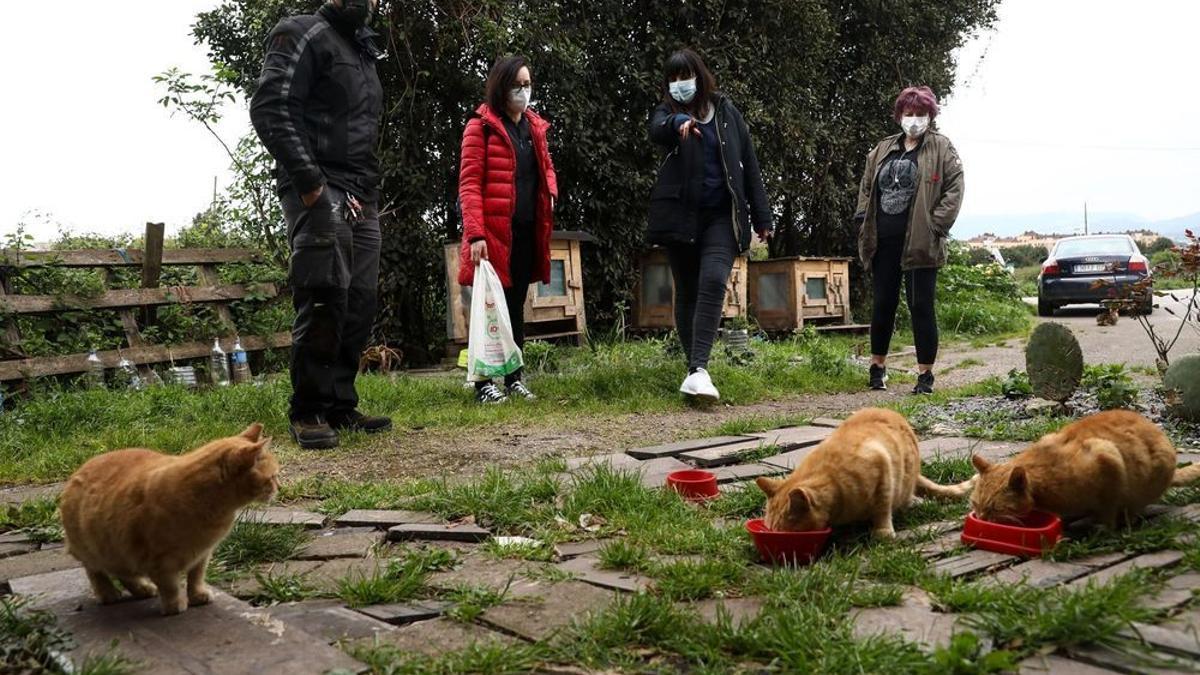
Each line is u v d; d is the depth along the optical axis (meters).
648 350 9.44
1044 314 19.12
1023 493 2.99
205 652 2.22
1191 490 3.52
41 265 7.53
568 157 11.02
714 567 2.74
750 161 7.23
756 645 2.18
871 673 1.99
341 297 5.23
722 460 4.80
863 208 7.78
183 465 2.41
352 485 4.24
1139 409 5.75
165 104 8.95
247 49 10.36
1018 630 2.15
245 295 8.77
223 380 8.12
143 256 8.29
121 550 2.43
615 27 11.12
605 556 2.95
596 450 5.26
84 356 7.37
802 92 13.04
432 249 10.45
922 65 14.71
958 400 6.86
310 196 4.90
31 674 2.17
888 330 7.88
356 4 5.12
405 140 10.13
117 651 2.24
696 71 6.97
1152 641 2.08
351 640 2.31
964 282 16.64
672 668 2.13
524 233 7.17
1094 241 20.11
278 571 2.95
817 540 2.89
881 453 3.17
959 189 7.31
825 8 13.18
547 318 10.11
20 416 6.03
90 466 2.60
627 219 11.48
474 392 7.21
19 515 3.76
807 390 7.98
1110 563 2.74
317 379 5.36
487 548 3.21
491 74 6.91
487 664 2.12
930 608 2.42
